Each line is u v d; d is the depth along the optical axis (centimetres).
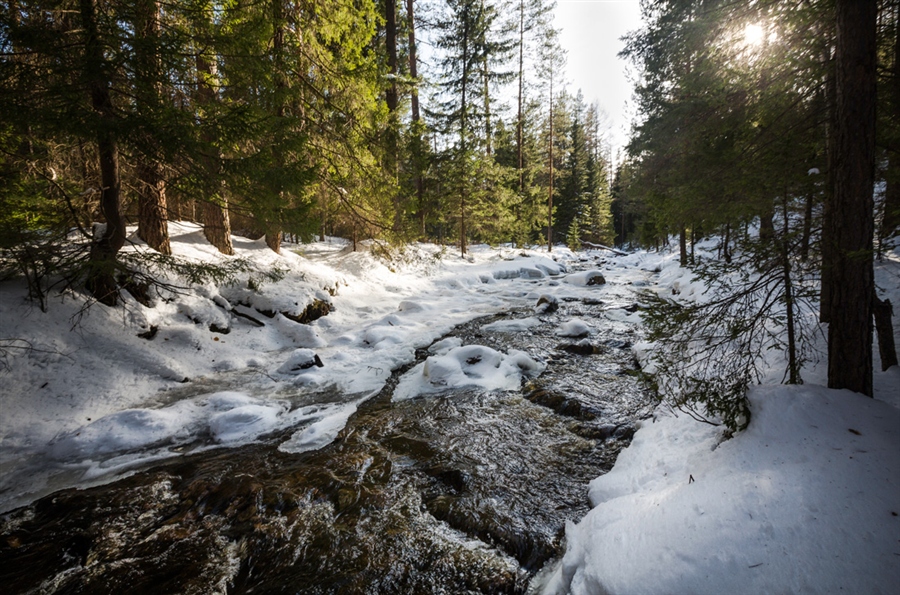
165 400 618
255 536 343
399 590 286
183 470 448
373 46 1733
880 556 196
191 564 317
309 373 735
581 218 4066
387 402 627
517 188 2819
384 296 1312
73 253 590
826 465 259
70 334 632
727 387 355
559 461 441
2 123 497
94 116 468
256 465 455
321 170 948
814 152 565
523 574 297
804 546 210
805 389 333
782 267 399
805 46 516
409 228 1097
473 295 1480
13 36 432
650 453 391
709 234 760
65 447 479
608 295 1469
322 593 285
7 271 615
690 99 734
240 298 948
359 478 422
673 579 214
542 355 802
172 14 613
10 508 385
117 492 405
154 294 796
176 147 512
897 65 491
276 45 816
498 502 373
